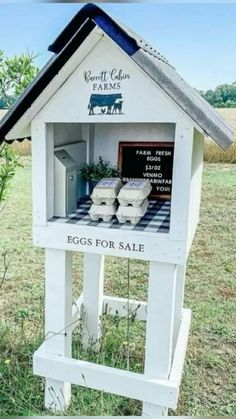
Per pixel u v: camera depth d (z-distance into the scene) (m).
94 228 1.45
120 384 1.56
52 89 1.30
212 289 3.08
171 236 1.36
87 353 2.08
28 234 4.23
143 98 1.25
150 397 1.53
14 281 3.22
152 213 1.59
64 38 1.18
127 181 1.67
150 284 1.45
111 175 1.72
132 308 2.26
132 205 1.47
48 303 1.63
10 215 4.68
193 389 1.95
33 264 3.57
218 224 4.23
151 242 1.38
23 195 5.11
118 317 2.31
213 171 5.39
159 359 1.52
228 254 3.68
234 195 4.84
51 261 1.57
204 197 4.82
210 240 3.94
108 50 1.23
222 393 1.93
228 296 2.97
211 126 1.16
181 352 1.79
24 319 2.55
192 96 1.38
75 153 1.72
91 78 1.28
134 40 1.12
